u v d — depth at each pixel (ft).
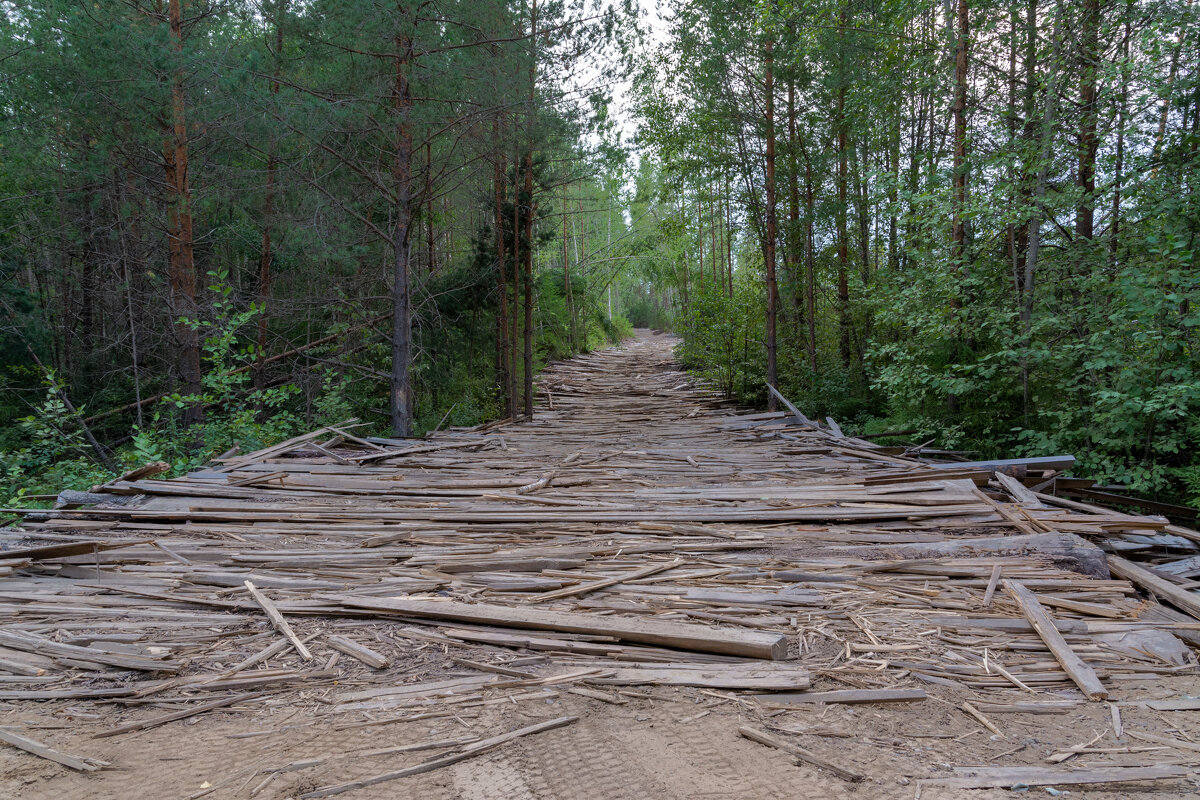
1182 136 24.39
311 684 10.73
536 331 86.79
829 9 38.93
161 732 9.32
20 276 59.62
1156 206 24.38
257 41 43.65
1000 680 10.99
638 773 8.30
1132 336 22.99
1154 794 7.93
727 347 64.03
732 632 11.93
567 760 8.60
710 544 17.56
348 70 39.11
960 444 35.17
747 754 8.75
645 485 25.20
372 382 56.59
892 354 36.78
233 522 19.85
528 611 12.92
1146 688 10.78
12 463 32.45
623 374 86.79
